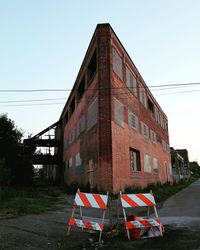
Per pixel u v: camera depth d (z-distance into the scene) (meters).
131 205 8.16
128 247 6.88
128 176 23.70
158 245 6.98
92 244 7.19
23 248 6.61
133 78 28.88
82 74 29.25
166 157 45.75
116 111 22.66
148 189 26.72
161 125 44.09
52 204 15.74
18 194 20.14
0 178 26.08
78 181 28.92
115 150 21.28
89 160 24.23
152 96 38.16
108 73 22.12
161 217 11.54
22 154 37.03
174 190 27.42
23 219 10.46
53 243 7.18
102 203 8.00
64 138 42.50
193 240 7.32
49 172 58.03
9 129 33.16
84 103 27.69
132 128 26.75
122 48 25.94
